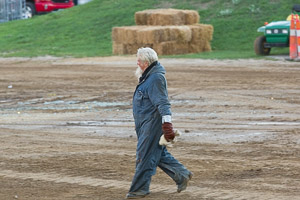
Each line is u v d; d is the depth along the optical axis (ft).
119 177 71.56
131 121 109.50
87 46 285.23
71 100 137.80
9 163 79.66
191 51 253.65
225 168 74.08
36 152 85.92
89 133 99.30
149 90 60.18
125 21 316.40
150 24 266.77
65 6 385.09
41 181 70.54
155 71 60.70
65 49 280.51
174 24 261.44
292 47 207.51
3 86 165.68
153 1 335.06
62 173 73.87
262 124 102.53
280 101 126.82
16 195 64.95
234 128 99.71
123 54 255.50
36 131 102.53
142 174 61.98
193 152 83.10
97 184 68.74
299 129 97.25
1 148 89.20
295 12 227.81
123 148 87.30
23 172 74.84
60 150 86.89
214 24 288.30
